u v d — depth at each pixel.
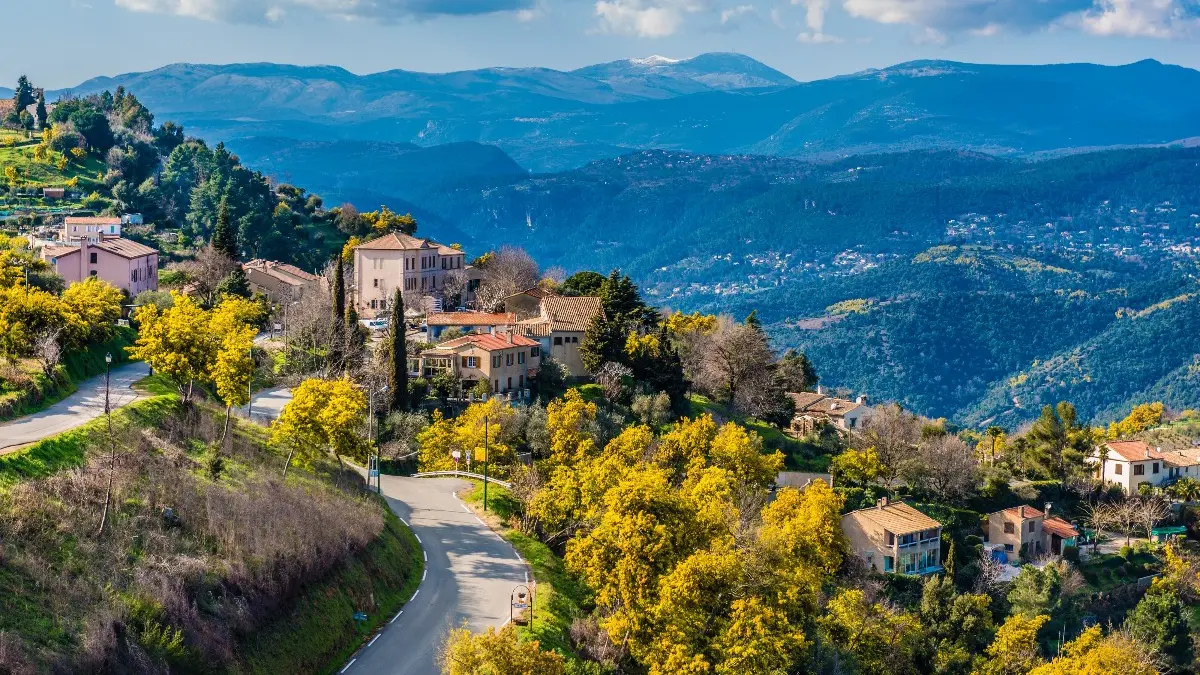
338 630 79.12
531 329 166.88
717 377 182.12
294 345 152.88
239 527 81.44
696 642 83.19
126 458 85.62
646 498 89.12
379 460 121.06
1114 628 133.62
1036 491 172.62
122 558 73.44
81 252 179.12
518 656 69.94
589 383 165.12
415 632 81.06
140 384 109.94
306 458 102.19
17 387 97.69
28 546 70.88
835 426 196.25
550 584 91.81
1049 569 138.25
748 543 94.50
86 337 115.81
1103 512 168.75
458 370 151.00
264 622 74.75
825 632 97.88
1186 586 143.62
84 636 65.31
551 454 130.00
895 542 134.12
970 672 106.44
